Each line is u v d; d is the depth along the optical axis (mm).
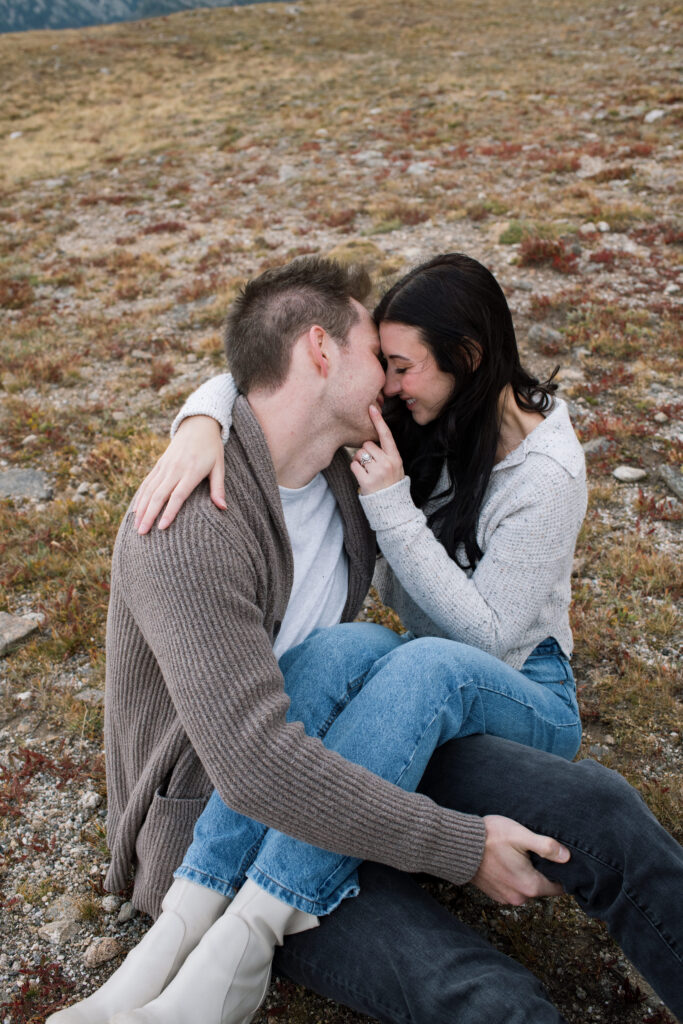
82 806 2844
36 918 2455
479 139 14266
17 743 3127
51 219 12992
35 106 23891
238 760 1677
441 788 2027
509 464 2273
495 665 2121
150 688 2092
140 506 1850
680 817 2574
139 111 22141
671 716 3006
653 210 9523
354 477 2389
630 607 3662
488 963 1743
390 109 17922
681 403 5473
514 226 9125
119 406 6281
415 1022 1729
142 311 8391
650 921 1728
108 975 2277
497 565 2248
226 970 1735
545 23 27781
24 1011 2174
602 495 4520
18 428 5957
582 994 2127
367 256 9008
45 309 8945
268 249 10047
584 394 5684
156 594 1731
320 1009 2139
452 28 29062
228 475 1983
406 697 1945
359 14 33344
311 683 2127
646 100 15469
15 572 4184
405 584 2307
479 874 1887
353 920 1808
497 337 2146
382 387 2248
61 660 3607
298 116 18609
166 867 2082
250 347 2061
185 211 12586
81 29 36594
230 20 34688
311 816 1706
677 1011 1759
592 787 1823
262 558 1956
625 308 7023
